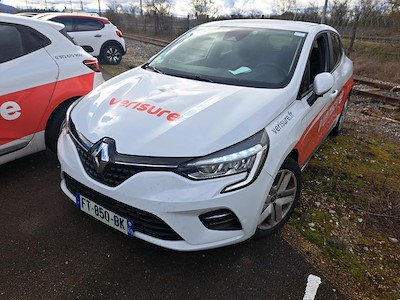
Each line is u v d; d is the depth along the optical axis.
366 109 6.50
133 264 2.26
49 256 2.29
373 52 13.39
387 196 3.32
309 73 2.92
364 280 2.28
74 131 2.34
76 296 2.01
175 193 1.91
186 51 3.30
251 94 2.47
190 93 2.51
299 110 2.60
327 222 2.85
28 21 3.22
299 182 2.69
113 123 2.19
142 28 31.11
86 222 2.63
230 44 3.19
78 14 9.79
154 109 2.28
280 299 2.08
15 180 3.17
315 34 3.22
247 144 2.04
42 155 3.67
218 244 2.07
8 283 2.07
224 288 2.13
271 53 2.97
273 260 2.38
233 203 1.99
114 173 2.02
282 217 2.62
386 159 4.25
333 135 4.83
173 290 2.09
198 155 1.94
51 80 3.21
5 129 2.96
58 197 2.93
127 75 3.04
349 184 3.51
